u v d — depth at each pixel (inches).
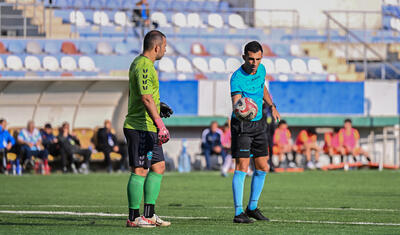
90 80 1654.8
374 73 2294.5
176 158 1791.3
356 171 1617.9
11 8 2285.9
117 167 1707.7
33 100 1695.4
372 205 789.9
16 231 503.5
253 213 597.9
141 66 521.0
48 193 973.8
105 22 2379.4
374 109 1881.2
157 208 741.9
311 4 2496.3
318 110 1856.5
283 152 1690.5
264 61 2188.7
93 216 637.3
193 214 669.9
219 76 2145.7
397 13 2583.7
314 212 693.3
